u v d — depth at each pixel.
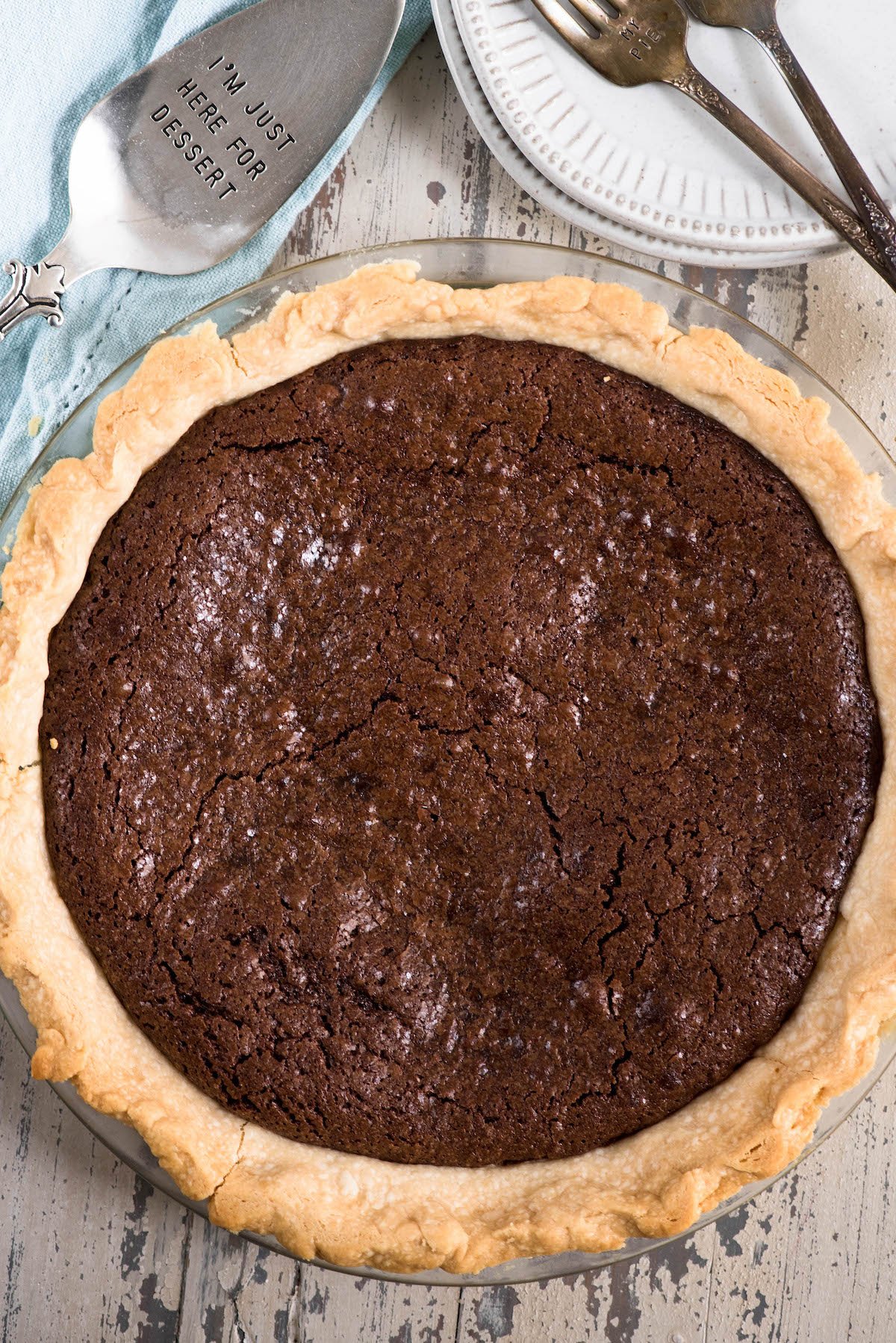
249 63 0.51
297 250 0.54
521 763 0.49
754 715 0.49
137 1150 0.49
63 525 0.48
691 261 0.53
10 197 0.51
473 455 0.49
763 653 0.49
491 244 0.51
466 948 0.49
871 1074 0.49
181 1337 0.53
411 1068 0.48
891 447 0.54
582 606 0.49
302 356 0.49
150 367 0.49
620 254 0.54
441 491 0.49
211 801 0.49
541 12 0.51
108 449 0.49
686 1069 0.48
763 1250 0.53
